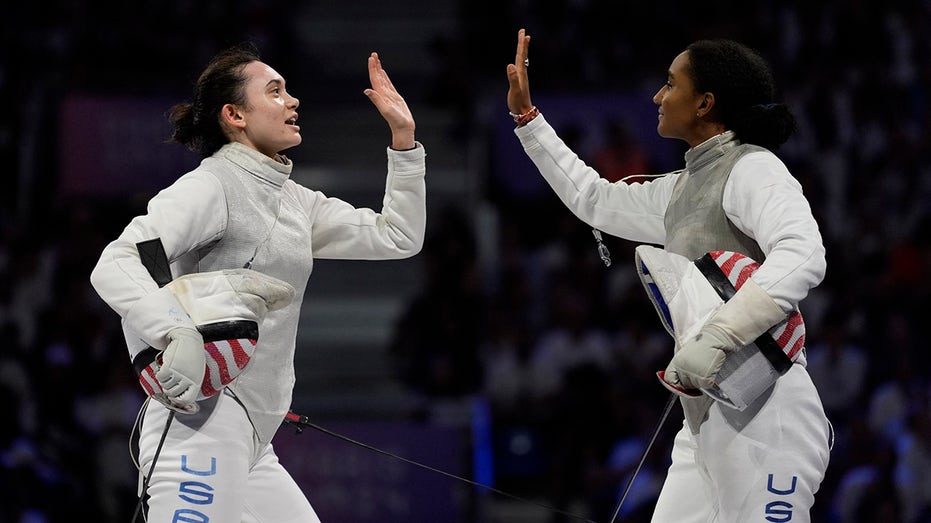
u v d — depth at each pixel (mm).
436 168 23578
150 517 6617
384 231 7746
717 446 6750
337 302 21891
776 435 6668
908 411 16297
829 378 17609
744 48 7473
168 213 6637
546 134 8148
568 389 17359
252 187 7027
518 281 19969
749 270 6691
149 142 21484
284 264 7043
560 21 25016
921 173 22391
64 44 23969
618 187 7988
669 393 17406
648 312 18859
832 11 25141
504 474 17297
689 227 7219
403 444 16156
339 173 23312
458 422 16906
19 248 20000
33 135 22531
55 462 15781
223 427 6742
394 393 19547
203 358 6297
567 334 18766
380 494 15938
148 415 6879
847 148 23094
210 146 7359
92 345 18125
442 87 24094
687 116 7430
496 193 22359
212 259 6914
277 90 7305
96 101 21438
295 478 15797
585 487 16594
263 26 24875
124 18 24422
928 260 20219
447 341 19109
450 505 16000
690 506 7121
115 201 21297
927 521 15070
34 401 16812
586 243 20734
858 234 21062
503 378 18578
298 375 20484
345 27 26734
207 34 24625
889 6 25406
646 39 24969
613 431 16984
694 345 6410
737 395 6488
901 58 24875
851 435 15867
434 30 26688
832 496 15781
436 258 19969
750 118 7262
